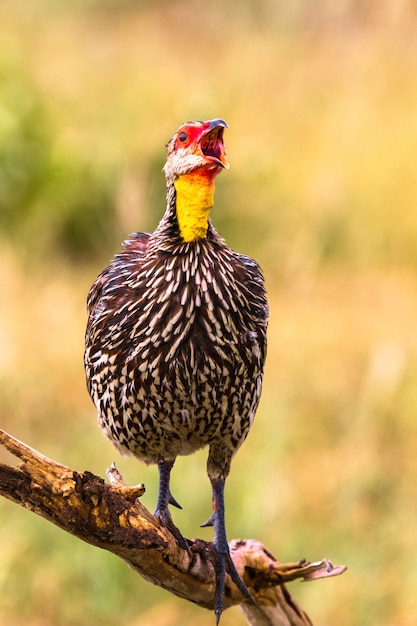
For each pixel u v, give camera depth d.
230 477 17.64
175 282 11.24
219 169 11.24
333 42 33.19
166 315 11.23
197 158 11.15
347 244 25.36
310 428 19.73
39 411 20.17
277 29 35.25
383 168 26.23
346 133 27.39
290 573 12.27
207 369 11.30
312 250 24.92
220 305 11.27
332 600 16.61
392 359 20.39
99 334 11.71
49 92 29.42
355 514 18.08
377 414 19.80
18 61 28.20
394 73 29.88
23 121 25.47
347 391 20.53
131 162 24.95
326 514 17.94
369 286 24.45
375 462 18.95
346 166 26.50
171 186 11.41
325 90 30.03
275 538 17.25
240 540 12.45
